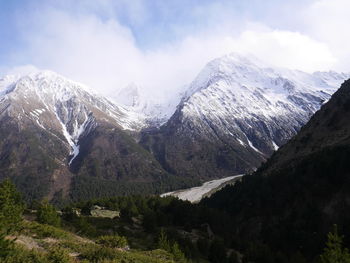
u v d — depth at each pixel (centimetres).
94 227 7950
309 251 8119
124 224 9300
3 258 2233
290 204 10206
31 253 2520
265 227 10088
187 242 7600
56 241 3775
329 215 8769
